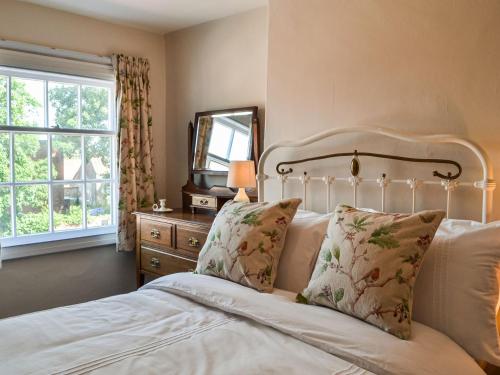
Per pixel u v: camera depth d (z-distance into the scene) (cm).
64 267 301
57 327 135
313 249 167
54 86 295
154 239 286
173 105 345
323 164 221
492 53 166
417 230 131
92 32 304
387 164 198
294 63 233
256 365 109
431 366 108
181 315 147
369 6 202
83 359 114
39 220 292
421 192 187
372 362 110
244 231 169
